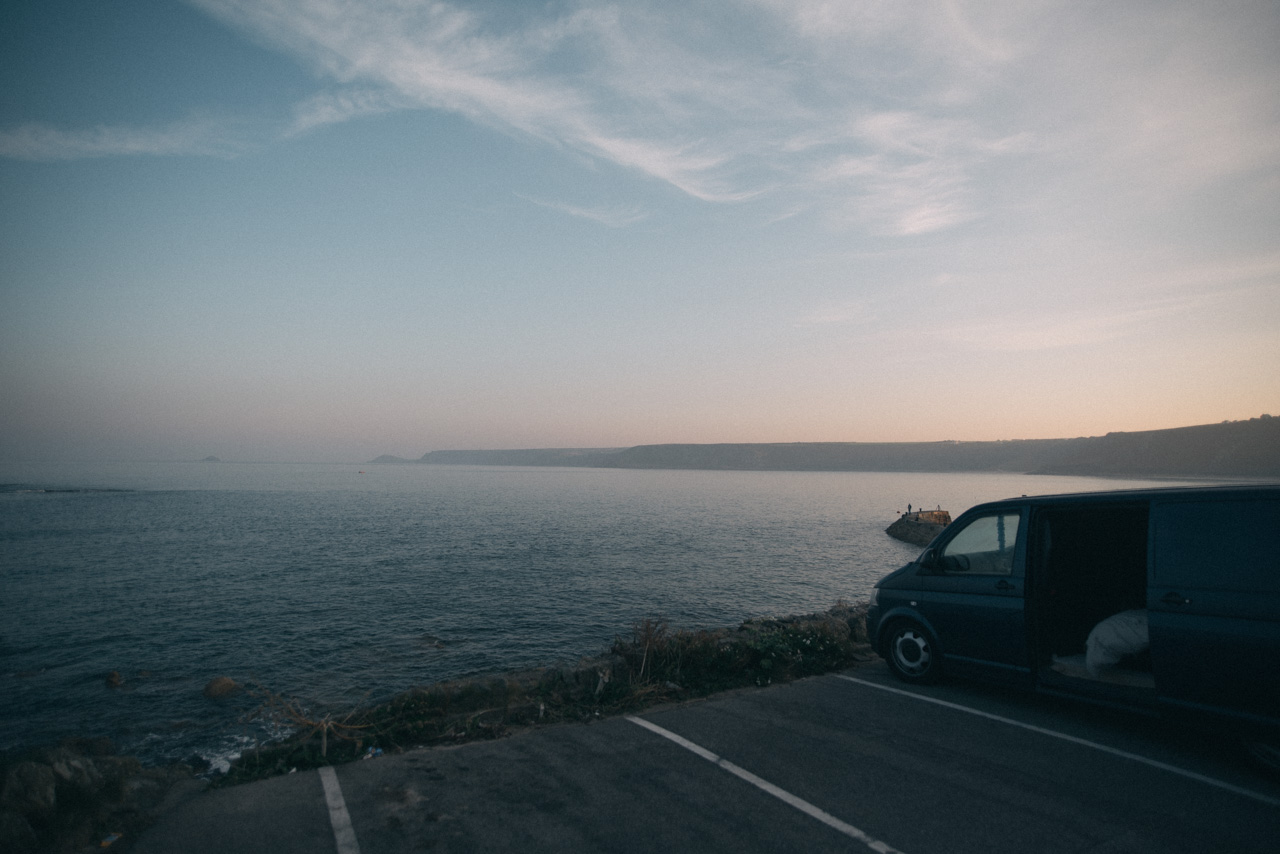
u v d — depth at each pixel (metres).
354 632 19.38
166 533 46.22
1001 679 6.36
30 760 4.21
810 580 29.45
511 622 20.67
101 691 14.22
